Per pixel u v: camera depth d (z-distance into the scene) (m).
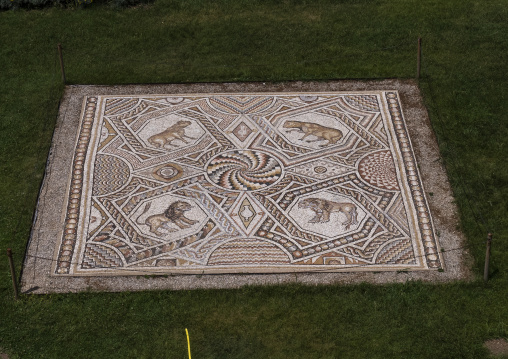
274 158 10.68
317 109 11.64
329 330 8.21
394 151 10.75
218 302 8.55
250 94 12.00
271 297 8.59
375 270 8.94
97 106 11.73
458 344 8.02
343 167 10.48
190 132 11.21
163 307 8.50
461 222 9.52
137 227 9.57
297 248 9.25
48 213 9.78
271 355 7.97
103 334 8.22
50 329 8.29
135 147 10.91
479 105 11.46
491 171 10.26
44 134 11.10
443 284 8.70
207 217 9.70
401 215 9.68
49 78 12.30
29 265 9.07
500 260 8.95
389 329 8.20
